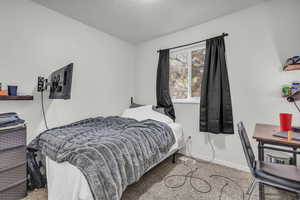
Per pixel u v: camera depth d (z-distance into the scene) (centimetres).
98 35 257
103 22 233
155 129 184
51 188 121
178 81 271
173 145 199
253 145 190
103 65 266
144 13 207
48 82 192
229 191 154
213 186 163
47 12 194
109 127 188
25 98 167
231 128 201
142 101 315
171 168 204
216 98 208
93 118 231
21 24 173
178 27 248
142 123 202
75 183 99
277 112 175
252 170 112
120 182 113
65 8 196
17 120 142
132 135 153
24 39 175
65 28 213
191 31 246
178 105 262
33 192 148
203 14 209
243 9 196
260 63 185
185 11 202
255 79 189
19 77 172
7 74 163
